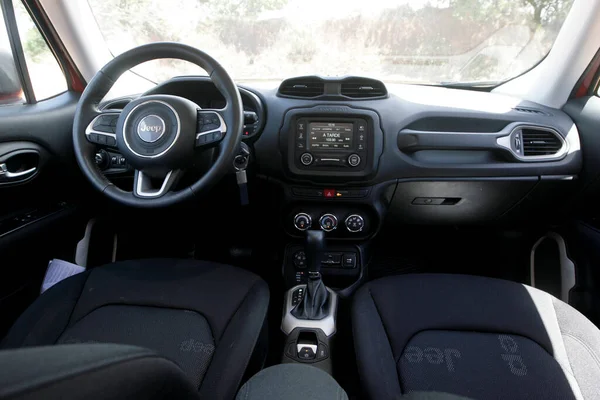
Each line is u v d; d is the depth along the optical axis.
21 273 1.31
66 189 1.46
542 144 1.47
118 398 0.38
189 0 1.64
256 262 1.94
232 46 1.76
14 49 1.35
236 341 0.99
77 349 0.41
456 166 1.46
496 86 1.85
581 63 1.52
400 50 1.73
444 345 0.98
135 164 1.06
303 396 0.64
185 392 0.52
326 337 1.37
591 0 1.48
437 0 1.60
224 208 1.64
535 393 0.86
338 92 1.47
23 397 0.29
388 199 1.59
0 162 1.14
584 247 1.51
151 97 1.08
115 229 1.83
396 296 1.14
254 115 1.41
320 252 1.48
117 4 1.68
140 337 0.99
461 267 2.03
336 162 1.48
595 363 0.92
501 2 1.59
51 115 1.37
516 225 1.74
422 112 1.46
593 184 1.42
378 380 0.92
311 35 1.71
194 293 1.12
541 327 1.01
